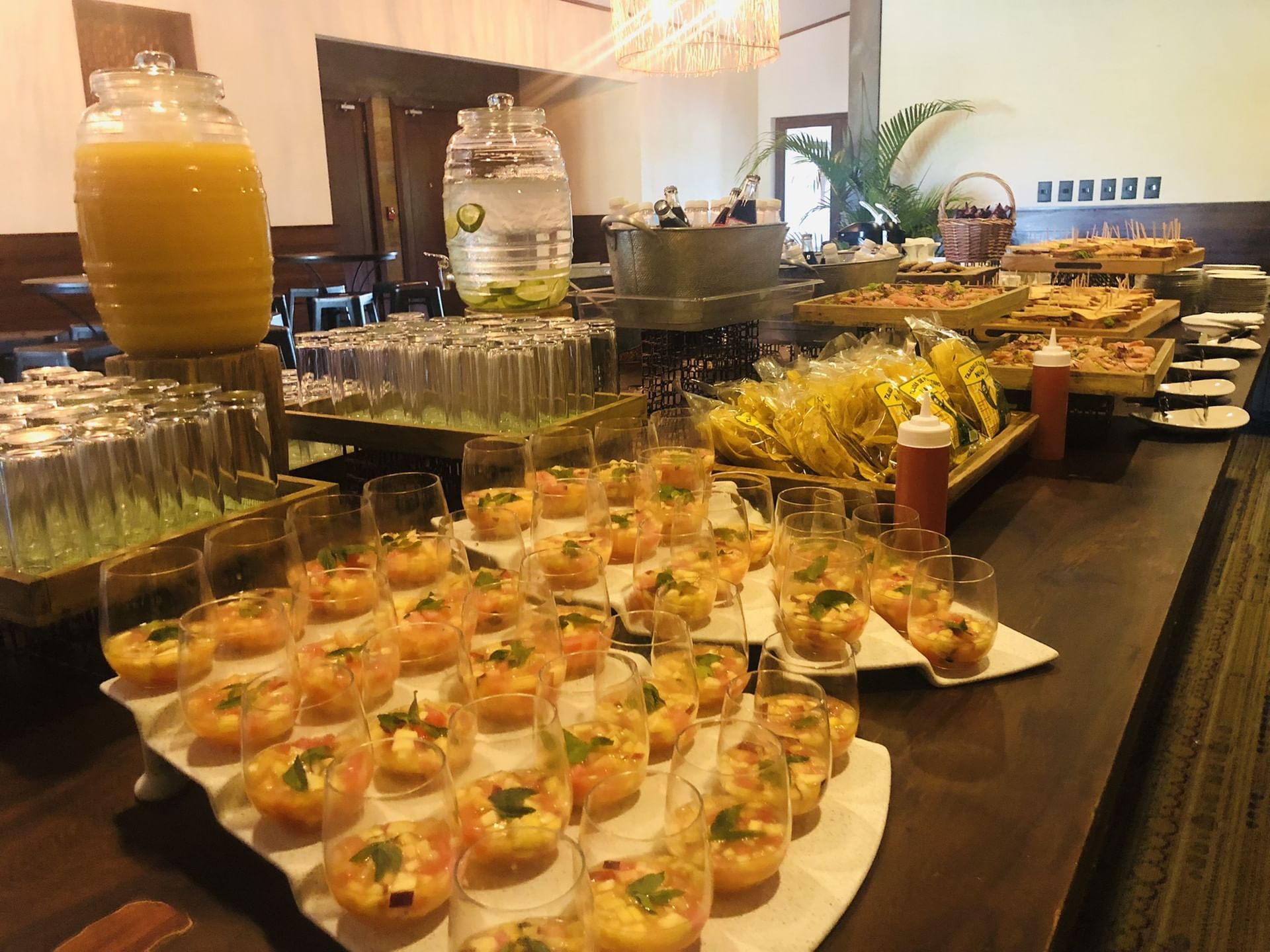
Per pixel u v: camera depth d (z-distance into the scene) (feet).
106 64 13.23
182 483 3.91
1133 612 3.95
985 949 2.16
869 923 2.24
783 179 27.20
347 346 5.56
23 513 3.38
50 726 3.26
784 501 4.05
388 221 20.61
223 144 4.01
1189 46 16.21
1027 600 4.09
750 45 14.23
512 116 5.72
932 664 3.44
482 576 3.51
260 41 15.11
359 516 3.69
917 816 2.64
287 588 3.30
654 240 6.19
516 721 2.57
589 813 2.11
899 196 19.13
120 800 2.85
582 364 5.45
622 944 1.97
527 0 19.58
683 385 6.67
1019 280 11.99
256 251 4.22
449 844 2.19
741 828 2.24
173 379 4.21
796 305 8.58
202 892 2.45
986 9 17.84
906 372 5.36
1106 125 17.26
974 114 18.49
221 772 2.64
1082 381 6.45
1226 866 5.39
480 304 6.00
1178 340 10.73
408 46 17.38
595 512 3.92
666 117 23.70
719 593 3.22
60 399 3.77
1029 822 2.61
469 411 5.17
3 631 3.76
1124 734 3.07
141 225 3.86
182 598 3.10
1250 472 12.26
